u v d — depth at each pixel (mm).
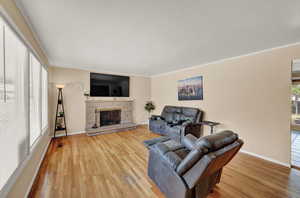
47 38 2221
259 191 1740
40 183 1856
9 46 1312
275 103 2570
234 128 3191
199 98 4031
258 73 2795
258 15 1570
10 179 1245
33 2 1371
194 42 2385
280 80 2512
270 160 2605
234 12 1520
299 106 4922
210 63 3729
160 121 4355
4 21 1199
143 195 1655
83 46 2580
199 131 3680
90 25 1830
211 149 1291
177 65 4086
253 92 2873
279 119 2523
